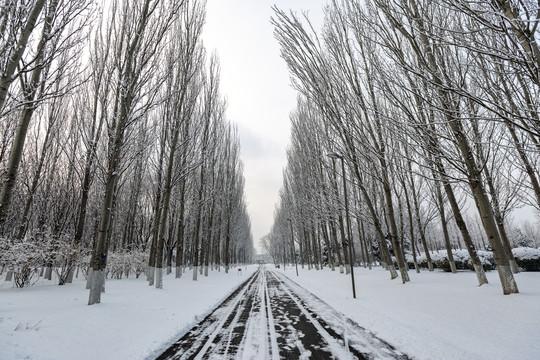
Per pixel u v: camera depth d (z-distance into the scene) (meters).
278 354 4.71
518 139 6.86
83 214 12.70
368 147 9.76
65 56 6.89
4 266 9.90
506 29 3.31
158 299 9.34
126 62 9.54
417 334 5.36
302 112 22.17
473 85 6.15
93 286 7.26
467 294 7.95
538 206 11.18
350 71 10.96
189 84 15.38
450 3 3.42
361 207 16.80
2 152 10.43
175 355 4.71
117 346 4.91
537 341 4.27
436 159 8.98
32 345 4.23
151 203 25.11
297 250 81.50
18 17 5.10
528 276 11.35
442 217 17.12
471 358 4.05
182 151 15.02
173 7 9.90
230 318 7.75
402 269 12.24
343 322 6.98
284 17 9.32
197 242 18.95
